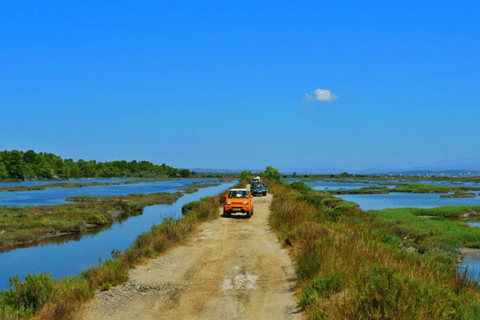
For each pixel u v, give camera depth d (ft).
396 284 22.59
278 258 46.44
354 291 23.70
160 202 192.44
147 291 33.65
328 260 33.88
